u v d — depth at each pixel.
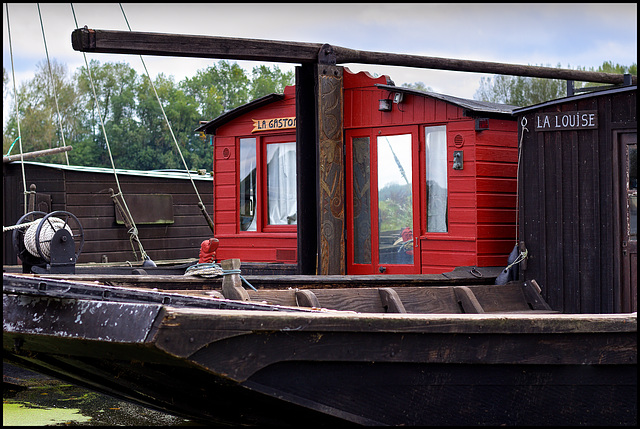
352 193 10.13
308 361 5.24
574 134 8.32
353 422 5.45
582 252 8.27
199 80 49.50
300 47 9.70
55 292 5.16
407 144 9.76
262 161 11.23
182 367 5.25
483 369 5.70
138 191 14.35
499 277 8.73
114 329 4.87
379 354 5.39
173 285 7.34
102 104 49.44
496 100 41.22
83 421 7.26
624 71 38.56
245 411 5.81
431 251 9.55
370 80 9.99
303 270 9.84
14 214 13.42
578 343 5.83
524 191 8.59
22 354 6.14
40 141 47.31
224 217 11.55
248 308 5.51
